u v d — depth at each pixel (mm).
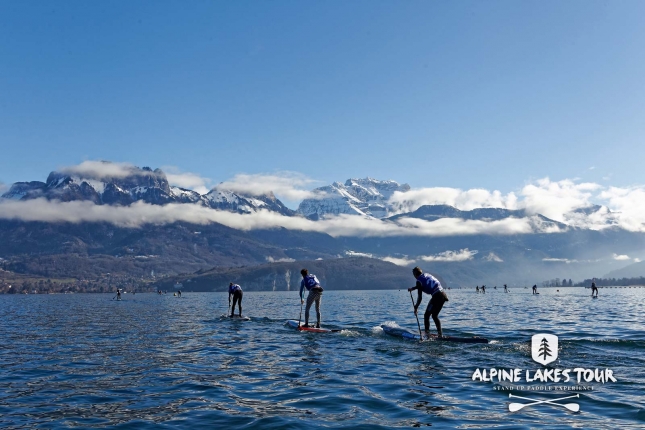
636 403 9953
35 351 18234
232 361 15500
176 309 53406
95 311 51031
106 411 9969
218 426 8906
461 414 9500
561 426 8656
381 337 20812
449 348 17328
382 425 8867
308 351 17312
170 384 12328
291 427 8773
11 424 9172
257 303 73688
